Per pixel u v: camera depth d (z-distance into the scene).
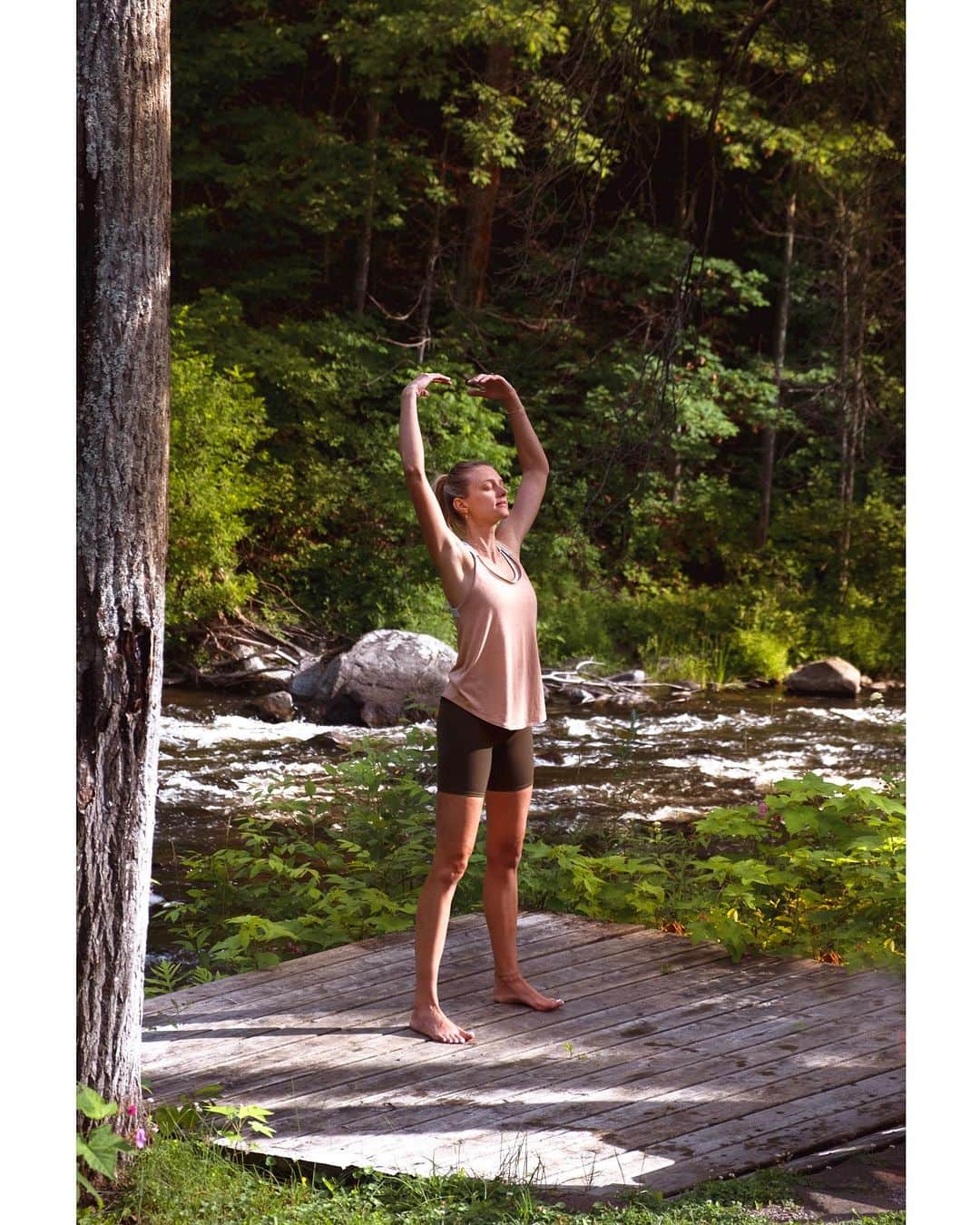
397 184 22.48
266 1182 3.59
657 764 12.60
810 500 23.06
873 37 9.76
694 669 18.50
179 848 9.02
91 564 3.37
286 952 6.59
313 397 19.88
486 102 18.08
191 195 23.28
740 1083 4.23
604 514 9.27
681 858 6.94
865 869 5.95
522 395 19.86
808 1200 3.48
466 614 4.60
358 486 19.89
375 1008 4.91
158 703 3.54
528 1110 4.04
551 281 9.23
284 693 14.84
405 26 18.42
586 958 5.45
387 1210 3.39
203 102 21.73
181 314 18.52
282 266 22.45
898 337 15.39
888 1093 4.16
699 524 21.98
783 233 21.28
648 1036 4.63
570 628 18.77
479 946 5.61
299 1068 4.36
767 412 21.67
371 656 14.82
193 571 17.03
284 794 10.78
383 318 23.50
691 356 20.98
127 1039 3.56
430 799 7.32
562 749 13.35
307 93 24.11
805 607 20.31
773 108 16.03
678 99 15.92
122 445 3.38
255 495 18.39
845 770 12.38
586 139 9.70
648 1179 3.58
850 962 5.40
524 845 6.68
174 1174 3.49
